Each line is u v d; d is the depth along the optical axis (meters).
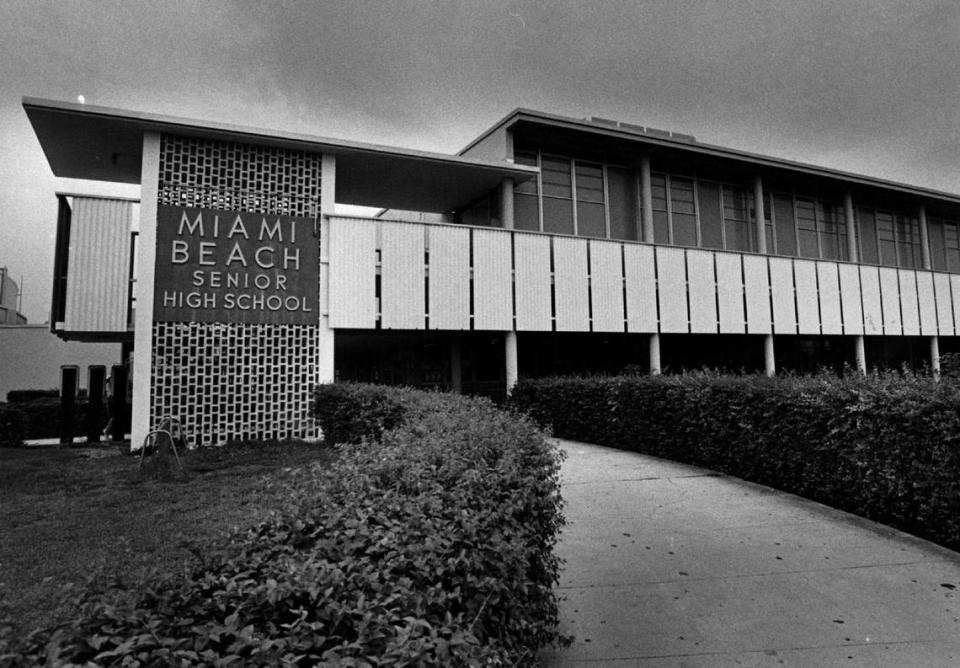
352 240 12.66
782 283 17.53
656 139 16.73
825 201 20.95
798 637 3.63
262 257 12.09
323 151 12.73
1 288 27.11
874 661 3.33
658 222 18.02
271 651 1.43
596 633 3.76
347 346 21.22
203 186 11.88
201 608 1.62
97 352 22.45
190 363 11.40
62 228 11.66
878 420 5.81
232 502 6.61
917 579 4.46
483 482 3.08
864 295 18.83
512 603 2.48
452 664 1.63
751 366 19.06
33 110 10.68
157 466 8.48
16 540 5.30
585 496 7.22
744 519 6.12
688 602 4.18
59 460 10.11
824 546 5.25
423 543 2.18
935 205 22.62
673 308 15.89
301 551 2.14
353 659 1.38
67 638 1.35
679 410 9.18
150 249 11.31
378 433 8.04
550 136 16.11
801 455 6.93
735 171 18.89
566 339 17.30
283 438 11.90
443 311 13.24
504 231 14.07
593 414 11.32
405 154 13.10
